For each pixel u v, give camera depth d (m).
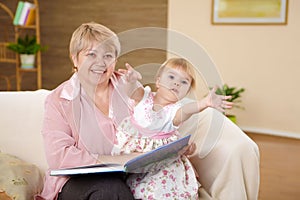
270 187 3.01
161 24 4.73
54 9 5.24
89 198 1.39
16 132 1.79
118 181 1.44
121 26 4.92
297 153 3.80
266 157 3.66
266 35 4.29
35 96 1.87
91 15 5.06
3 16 5.44
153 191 1.43
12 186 1.54
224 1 4.41
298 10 4.11
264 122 4.45
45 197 1.54
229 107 1.54
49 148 1.52
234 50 4.46
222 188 1.61
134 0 4.80
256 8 4.28
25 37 5.05
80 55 1.54
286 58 4.25
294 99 4.28
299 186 3.05
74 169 1.39
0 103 1.82
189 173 1.54
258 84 4.42
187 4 4.57
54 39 5.30
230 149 1.60
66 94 1.58
